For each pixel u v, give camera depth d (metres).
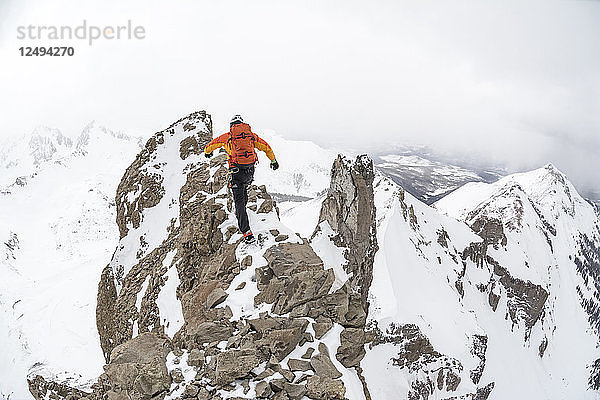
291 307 10.62
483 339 62.88
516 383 93.06
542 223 181.50
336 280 11.63
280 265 11.91
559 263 184.25
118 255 29.31
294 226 103.94
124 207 31.45
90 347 113.94
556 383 129.38
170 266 20.55
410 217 82.56
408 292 61.16
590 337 165.00
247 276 12.02
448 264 84.62
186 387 8.62
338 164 29.80
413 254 71.94
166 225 28.12
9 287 193.00
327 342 9.95
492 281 107.69
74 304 171.62
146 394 8.67
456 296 72.00
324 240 28.89
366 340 10.91
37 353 109.75
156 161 31.84
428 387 50.31
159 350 10.17
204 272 13.92
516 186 184.12
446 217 106.69
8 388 75.62
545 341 134.75
